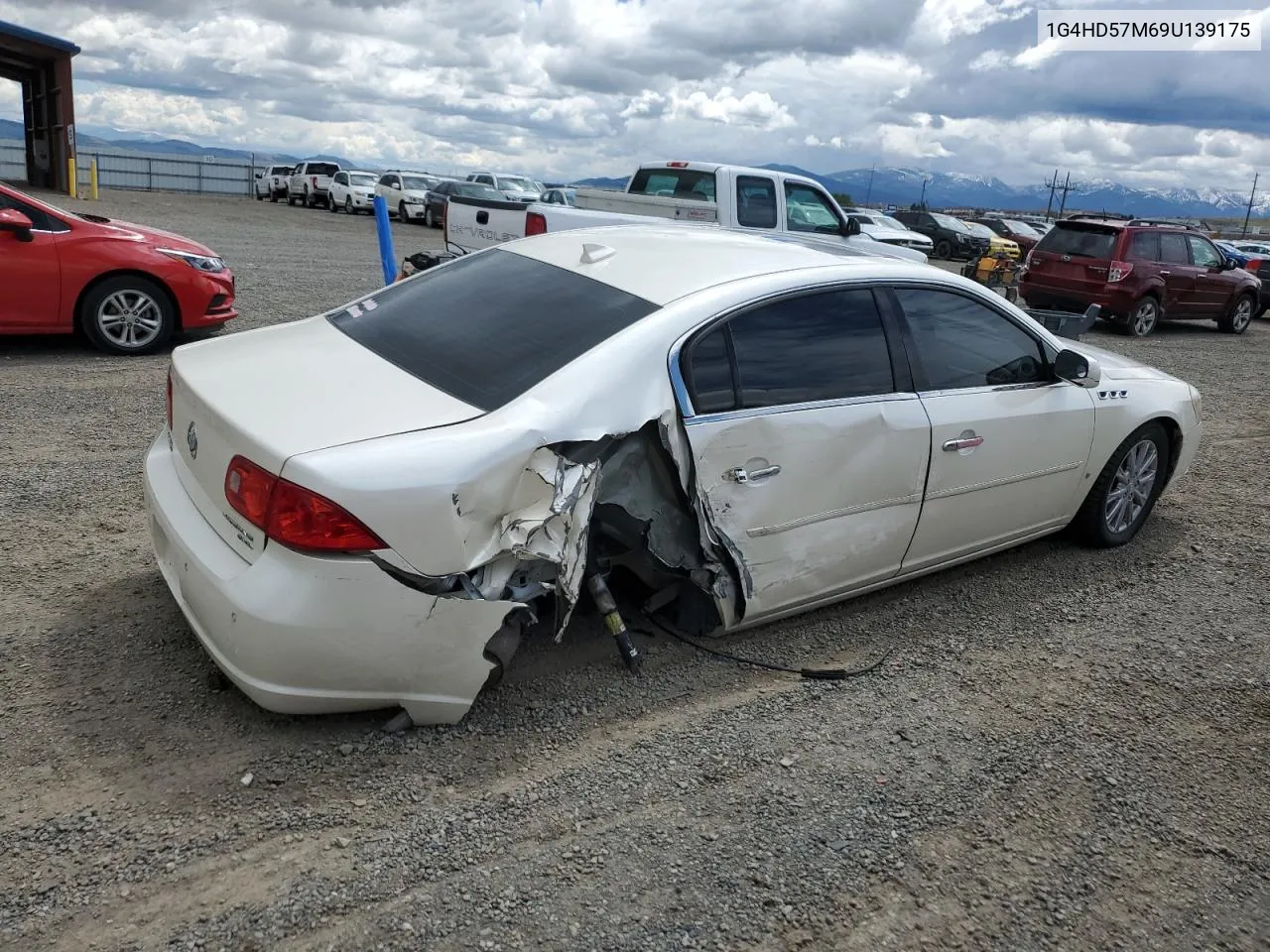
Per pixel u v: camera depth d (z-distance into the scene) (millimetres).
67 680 3188
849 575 3898
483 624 2873
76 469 5188
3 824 2533
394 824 2670
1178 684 3812
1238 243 34938
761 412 3402
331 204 35000
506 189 31984
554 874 2537
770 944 2367
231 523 2859
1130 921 2557
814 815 2855
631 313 3320
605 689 3432
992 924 2498
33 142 33375
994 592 4570
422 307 3650
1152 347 13781
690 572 3447
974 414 4086
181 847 2518
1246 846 2893
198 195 40281
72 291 7742
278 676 2754
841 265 3861
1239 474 6898
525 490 2900
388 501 2652
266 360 3305
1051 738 3369
